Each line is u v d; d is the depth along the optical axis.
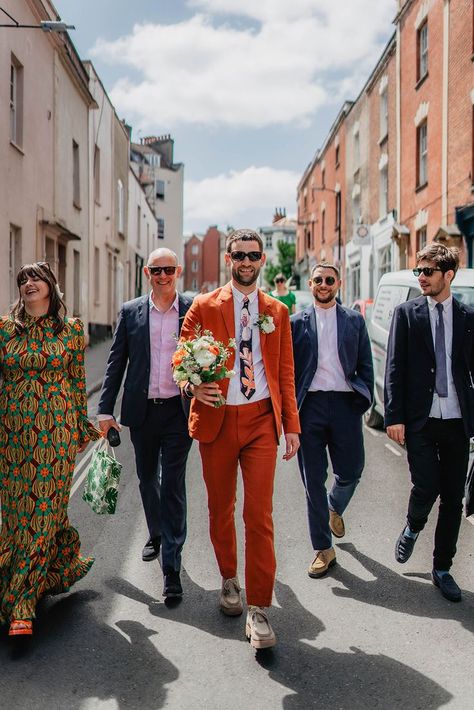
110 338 27.34
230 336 3.66
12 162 14.04
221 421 3.59
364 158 25.67
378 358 9.17
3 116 13.39
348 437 4.49
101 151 25.33
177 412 4.18
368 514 5.56
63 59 18.16
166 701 2.89
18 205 14.51
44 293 3.61
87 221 22.47
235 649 3.36
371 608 3.83
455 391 4.04
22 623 3.28
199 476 6.92
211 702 2.89
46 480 3.52
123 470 7.11
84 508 5.75
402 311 4.18
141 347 4.24
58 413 3.59
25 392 3.57
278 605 3.88
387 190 22.44
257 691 2.97
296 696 2.93
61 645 3.38
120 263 30.56
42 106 16.41
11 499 3.55
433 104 17.34
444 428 4.05
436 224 17.22
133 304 4.36
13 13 13.88
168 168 61.28
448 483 4.06
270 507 3.53
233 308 3.68
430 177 17.69
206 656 3.28
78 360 3.77
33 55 15.51
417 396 4.07
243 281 3.64
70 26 11.35
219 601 3.93
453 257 4.01
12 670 3.14
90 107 22.22
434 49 17.22
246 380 3.61
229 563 3.81
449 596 3.94
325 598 3.97
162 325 4.28
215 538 3.81
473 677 3.09
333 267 4.53
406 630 3.56
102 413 4.33
